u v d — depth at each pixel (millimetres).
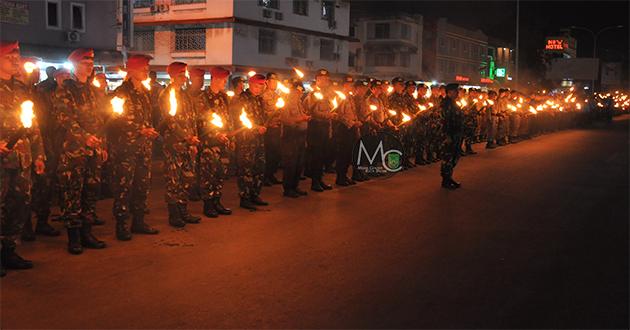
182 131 7473
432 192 10805
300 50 35875
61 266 5984
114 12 23453
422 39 54188
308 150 11867
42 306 4945
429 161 14906
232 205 9141
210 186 8219
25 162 5738
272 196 9984
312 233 7562
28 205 5840
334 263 6309
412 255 6684
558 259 6652
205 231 7523
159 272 5871
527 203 9953
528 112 22453
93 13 22859
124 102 6770
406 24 50750
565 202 10117
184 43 32844
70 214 6352
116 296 5203
